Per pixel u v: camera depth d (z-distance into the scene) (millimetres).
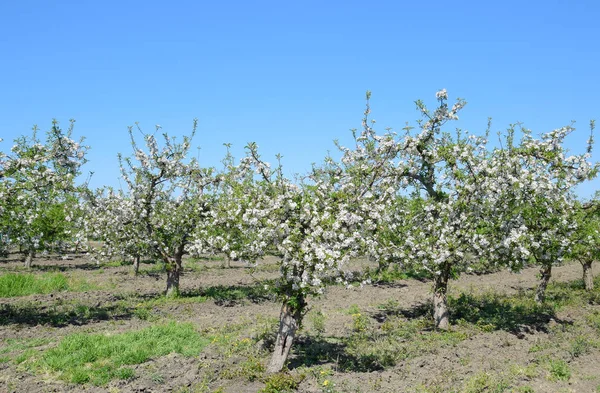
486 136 15398
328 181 12273
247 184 11930
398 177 14891
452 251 14195
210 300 19922
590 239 18156
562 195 15711
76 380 9836
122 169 18562
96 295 20844
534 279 28766
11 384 9633
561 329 15688
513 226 14648
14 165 14102
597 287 24578
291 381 9836
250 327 15039
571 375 11188
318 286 10422
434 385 10109
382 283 25703
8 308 16984
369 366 11555
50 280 22297
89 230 20688
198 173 19891
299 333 14492
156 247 19594
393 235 14859
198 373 10641
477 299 20641
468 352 12836
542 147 14336
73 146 14633
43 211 17375
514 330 15469
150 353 11664
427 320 16125
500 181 13781
